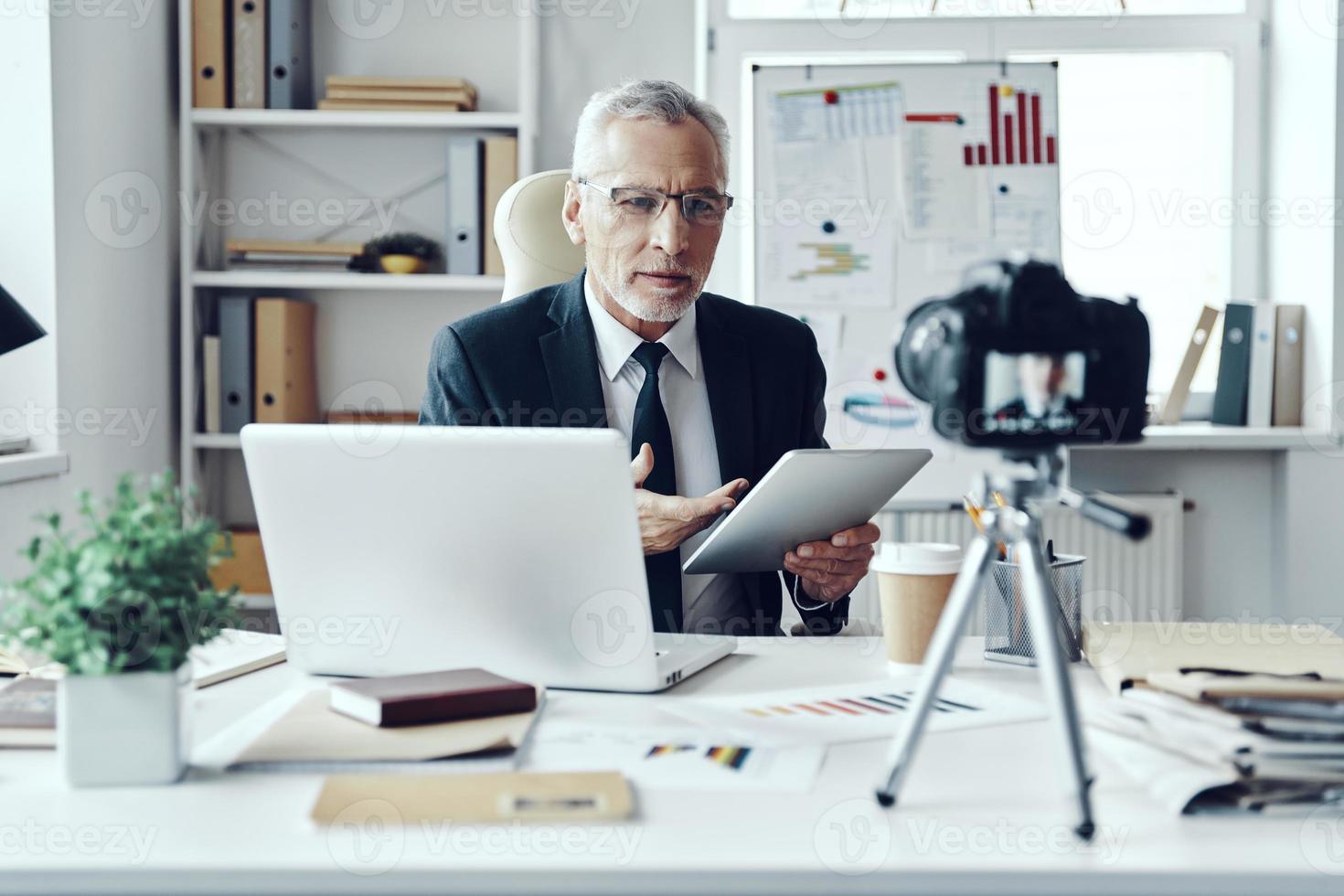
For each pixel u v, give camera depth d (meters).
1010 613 1.12
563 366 1.64
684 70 3.03
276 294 2.98
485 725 0.90
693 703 0.99
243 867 0.65
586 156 1.61
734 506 1.39
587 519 0.96
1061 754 0.70
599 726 0.92
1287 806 0.73
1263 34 3.04
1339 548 2.90
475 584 1.00
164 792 0.78
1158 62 3.10
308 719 0.91
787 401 1.74
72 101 2.38
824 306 2.90
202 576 0.83
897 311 2.90
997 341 0.74
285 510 1.02
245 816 0.74
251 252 2.81
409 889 0.65
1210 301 3.14
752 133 2.91
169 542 0.81
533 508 0.96
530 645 1.02
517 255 1.87
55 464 2.23
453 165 2.79
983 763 0.83
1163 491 3.01
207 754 0.85
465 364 1.64
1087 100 3.12
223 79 2.80
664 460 1.59
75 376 2.39
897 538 2.91
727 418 1.66
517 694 0.93
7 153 2.29
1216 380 3.06
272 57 2.80
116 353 2.58
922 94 2.89
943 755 0.85
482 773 0.80
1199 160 3.12
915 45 3.01
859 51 3.00
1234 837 0.70
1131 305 0.75
